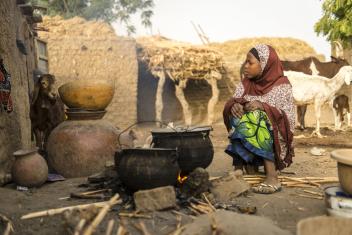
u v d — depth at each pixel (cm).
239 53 2017
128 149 435
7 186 534
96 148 602
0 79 556
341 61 1172
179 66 1511
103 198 447
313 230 245
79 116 625
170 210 404
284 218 395
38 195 478
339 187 389
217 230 295
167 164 421
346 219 248
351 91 1380
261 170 596
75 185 527
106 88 638
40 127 668
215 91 1590
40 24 1455
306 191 480
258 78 519
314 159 732
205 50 1540
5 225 367
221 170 641
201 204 418
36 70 1105
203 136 488
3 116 583
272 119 489
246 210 405
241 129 497
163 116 1755
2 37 638
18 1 820
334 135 1084
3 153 570
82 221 303
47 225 370
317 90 1041
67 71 1434
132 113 1527
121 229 314
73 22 1518
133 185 426
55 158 606
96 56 1475
